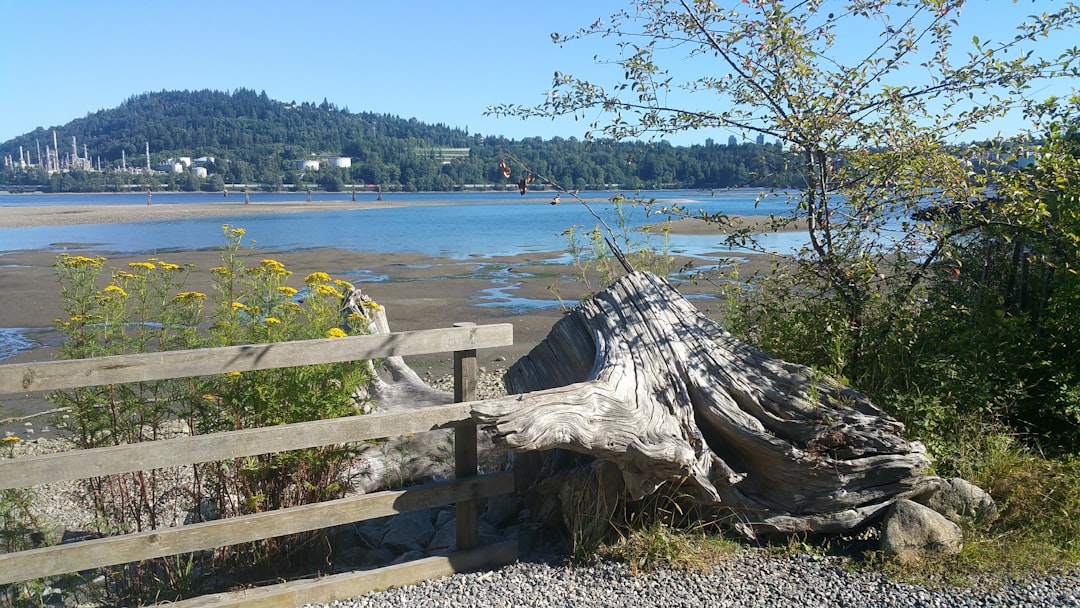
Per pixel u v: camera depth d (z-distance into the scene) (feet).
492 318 50.75
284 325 16.29
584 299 19.34
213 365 13.20
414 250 98.53
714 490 15.25
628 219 37.60
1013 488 16.33
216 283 18.44
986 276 23.54
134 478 16.30
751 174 22.24
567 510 16.26
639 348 16.72
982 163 19.75
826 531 15.53
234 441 13.30
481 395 32.14
